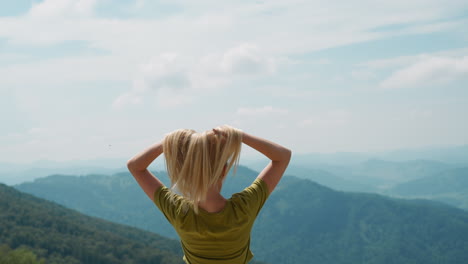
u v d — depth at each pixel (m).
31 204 108.19
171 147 1.55
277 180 1.72
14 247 74.88
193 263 1.67
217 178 1.51
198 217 1.60
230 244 1.61
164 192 1.72
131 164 1.73
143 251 91.62
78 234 93.75
